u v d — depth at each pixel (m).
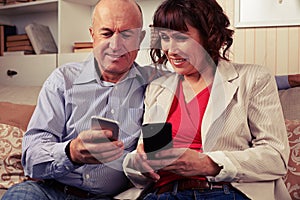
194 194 1.35
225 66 1.53
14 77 3.07
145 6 2.73
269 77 1.52
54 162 1.40
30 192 1.47
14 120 2.14
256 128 1.46
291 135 1.78
